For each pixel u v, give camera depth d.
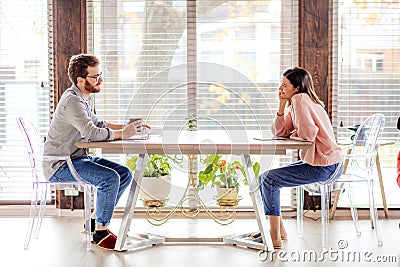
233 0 5.08
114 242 4.02
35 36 5.07
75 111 3.96
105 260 3.74
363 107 5.07
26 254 3.89
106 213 4.03
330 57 5.03
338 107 5.06
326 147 3.96
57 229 4.62
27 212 5.12
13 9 5.05
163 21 5.08
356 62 5.05
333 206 4.96
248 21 5.09
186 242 4.21
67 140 4.10
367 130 4.17
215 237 4.25
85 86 4.15
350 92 5.06
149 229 4.66
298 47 5.03
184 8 5.07
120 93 5.09
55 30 5.00
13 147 5.09
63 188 4.12
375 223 4.14
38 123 5.10
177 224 4.86
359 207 5.10
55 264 3.65
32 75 5.08
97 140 3.88
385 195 5.12
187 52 5.08
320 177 3.97
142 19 5.07
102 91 5.09
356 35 5.04
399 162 4.02
